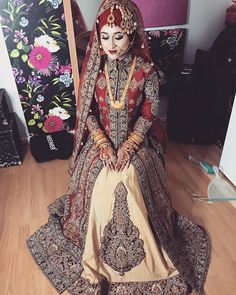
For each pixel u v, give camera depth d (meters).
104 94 1.17
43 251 1.40
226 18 2.08
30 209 1.66
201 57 1.96
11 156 1.97
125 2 1.01
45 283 1.27
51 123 2.18
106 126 1.24
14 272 1.32
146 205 1.18
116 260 1.22
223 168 1.86
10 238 1.49
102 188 1.16
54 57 1.92
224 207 1.65
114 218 1.17
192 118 2.09
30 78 1.96
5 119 1.86
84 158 1.28
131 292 1.22
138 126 1.19
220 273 1.30
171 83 2.01
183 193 1.75
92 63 1.16
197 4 2.01
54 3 1.75
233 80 1.89
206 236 1.45
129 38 1.06
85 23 1.68
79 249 1.36
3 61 1.89
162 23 2.01
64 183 1.86
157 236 1.23
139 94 1.16
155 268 1.24
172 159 2.06
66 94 2.08
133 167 1.16
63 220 1.49
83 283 1.23
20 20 1.75
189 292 1.22
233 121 1.67
